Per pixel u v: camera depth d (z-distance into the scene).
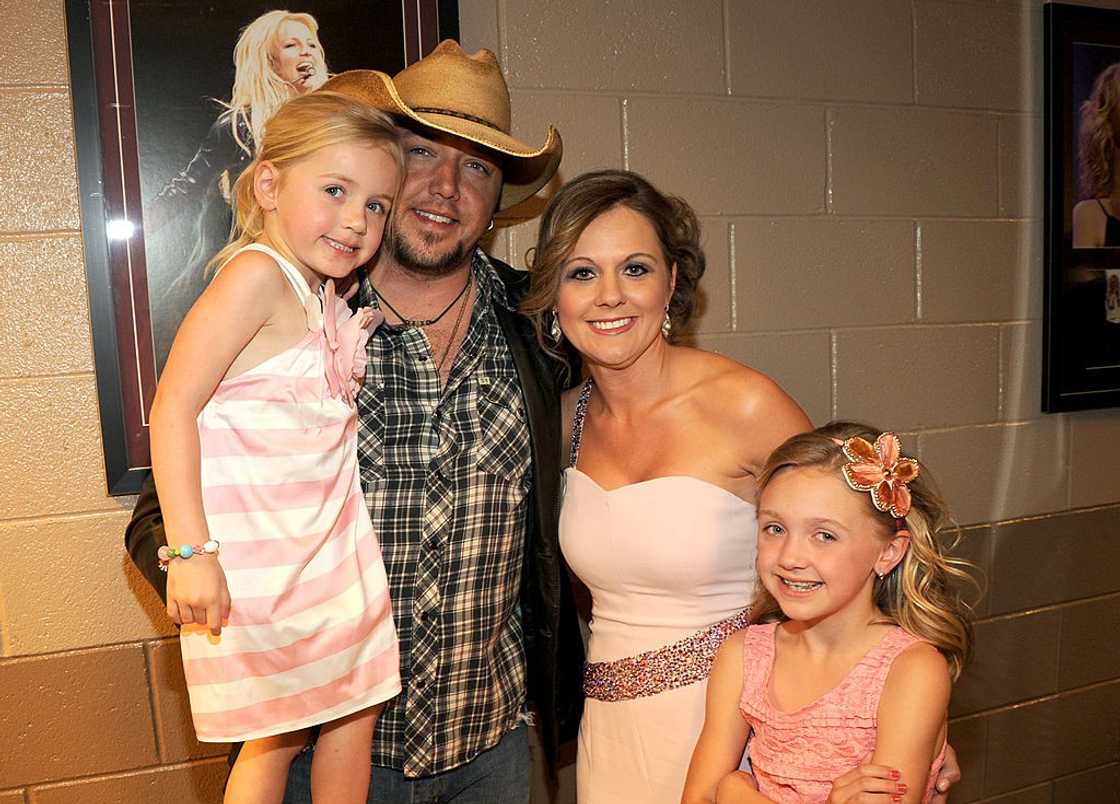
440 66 1.63
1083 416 2.78
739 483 1.64
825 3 2.38
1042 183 2.66
